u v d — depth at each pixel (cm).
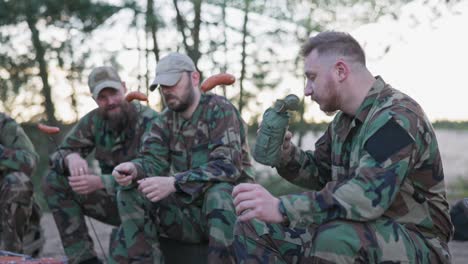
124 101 434
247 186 261
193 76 384
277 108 301
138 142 438
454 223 341
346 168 290
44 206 775
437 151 273
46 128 412
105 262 408
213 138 373
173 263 394
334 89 279
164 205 380
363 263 258
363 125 274
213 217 349
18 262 294
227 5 747
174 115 390
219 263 345
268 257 288
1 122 450
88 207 438
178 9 769
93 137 450
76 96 862
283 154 315
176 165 389
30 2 798
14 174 434
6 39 831
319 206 257
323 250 258
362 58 280
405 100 271
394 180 256
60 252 500
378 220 263
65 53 829
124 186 377
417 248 263
